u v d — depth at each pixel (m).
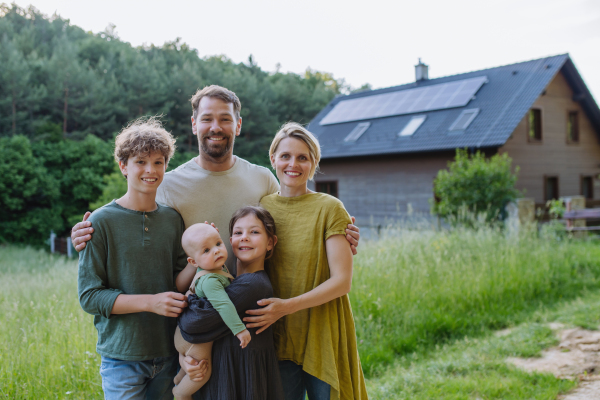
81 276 2.06
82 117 33.12
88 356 3.37
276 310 2.07
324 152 19.61
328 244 2.27
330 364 2.24
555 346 4.52
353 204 19.12
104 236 2.08
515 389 3.57
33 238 24.80
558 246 8.45
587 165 19.75
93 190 27.19
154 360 2.18
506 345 4.52
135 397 2.10
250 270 2.29
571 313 5.48
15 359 3.39
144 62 39.38
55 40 44.16
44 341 3.74
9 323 4.20
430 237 8.16
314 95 49.47
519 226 8.86
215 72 42.84
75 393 3.12
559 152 18.16
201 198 2.54
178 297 2.03
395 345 4.50
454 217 10.83
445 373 3.96
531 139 16.86
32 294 6.02
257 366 2.13
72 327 3.91
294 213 2.37
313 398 2.38
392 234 8.77
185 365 2.08
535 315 5.45
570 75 18.11
